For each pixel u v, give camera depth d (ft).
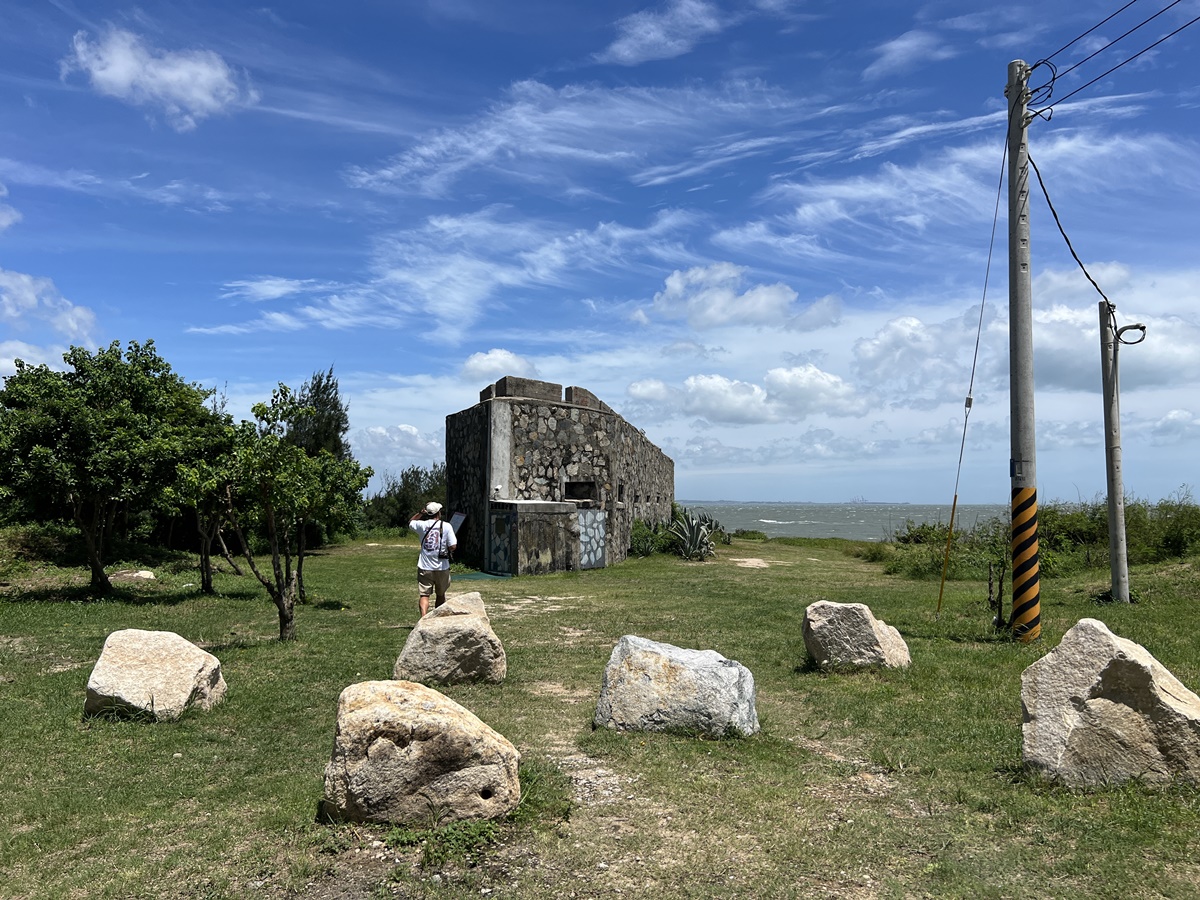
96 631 39.29
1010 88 35.94
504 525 70.28
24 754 21.15
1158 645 29.78
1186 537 60.64
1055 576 58.85
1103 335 42.06
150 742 22.16
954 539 79.25
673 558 89.25
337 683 28.68
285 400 36.42
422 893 13.11
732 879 13.51
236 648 35.32
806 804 16.81
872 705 24.52
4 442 45.52
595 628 40.16
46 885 13.87
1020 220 35.29
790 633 38.04
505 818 15.76
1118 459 41.50
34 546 63.82
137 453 47.93
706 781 17.99
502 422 73.92
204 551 54.95
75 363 51.31
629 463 96.94
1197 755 16.31
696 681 21.81
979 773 18.45
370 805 15.42
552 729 22.49
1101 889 12.89
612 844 14.87
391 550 103.96
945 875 13.51
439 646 27.89
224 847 15.08
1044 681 17.83
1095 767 16.80
